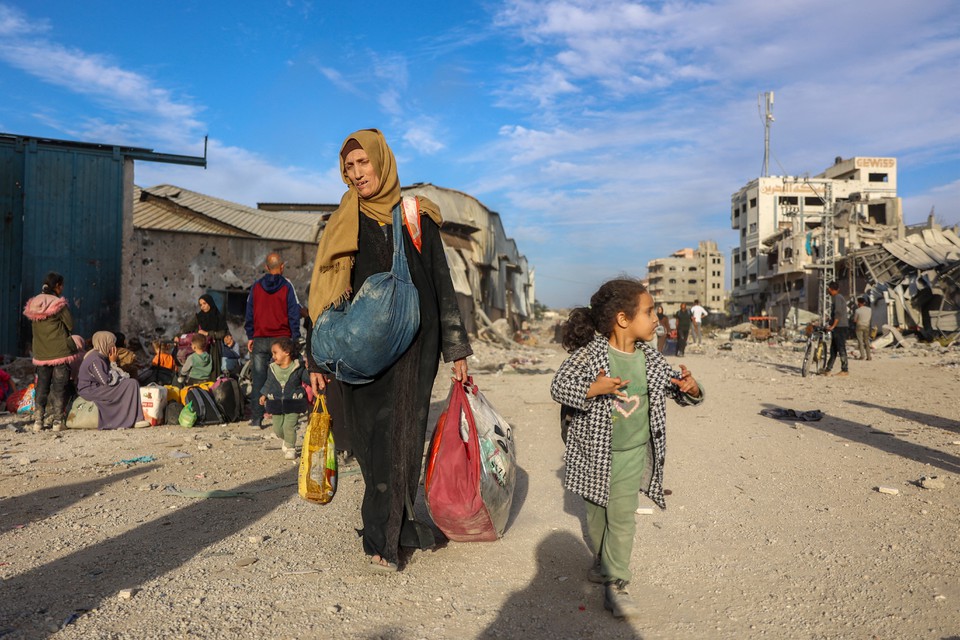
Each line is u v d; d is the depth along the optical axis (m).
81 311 16.08
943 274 30.38
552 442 7.02
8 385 10.17
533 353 25.94
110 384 8.48
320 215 28.77
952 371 15.14
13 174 15.70
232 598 3.03
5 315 15.48
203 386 8.82
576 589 3.19
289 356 6.30
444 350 3.59
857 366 16.75
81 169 16.19
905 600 3.00
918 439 6.98
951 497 4.77
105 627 2.70
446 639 2.65
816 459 6.05
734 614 2.90
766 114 71.75
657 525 4.20
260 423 8.45
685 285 117.19
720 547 3.78
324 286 3.34
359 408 3.45
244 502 4.79
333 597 3.06
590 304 3.15
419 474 3.45
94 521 4.29
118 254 16.45
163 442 7.36
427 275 3.55
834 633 2.70
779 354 23.95
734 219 77.44
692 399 3.17
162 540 3.89
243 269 19.25
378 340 3.12
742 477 5.41
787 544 3.81
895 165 72.62
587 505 3.25
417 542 3.39
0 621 2.74
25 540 3.88
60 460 6.36
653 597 3.10
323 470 3.61
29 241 15.73
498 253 40.56
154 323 18.06
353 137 3.36
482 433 3.73
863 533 3.98
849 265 43.12
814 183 70.25
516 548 3.76
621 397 2.96
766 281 64.62
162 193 22.95
